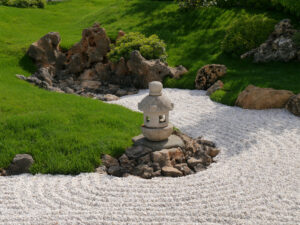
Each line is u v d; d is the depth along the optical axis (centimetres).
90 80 1578
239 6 2122
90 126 839
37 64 1608
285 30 1566
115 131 820
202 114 1071
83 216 521
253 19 1684
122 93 1405
